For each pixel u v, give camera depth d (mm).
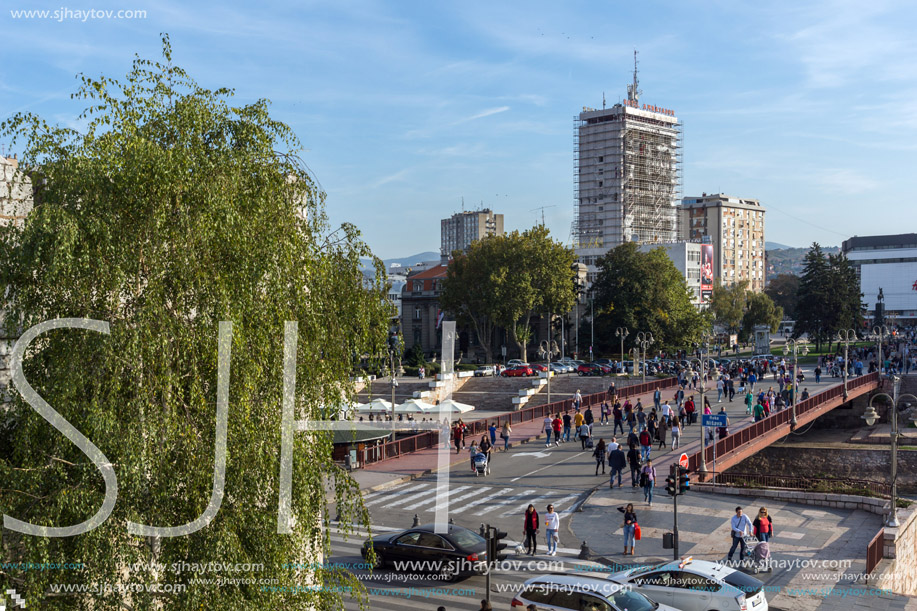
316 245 14094
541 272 105812
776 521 31531
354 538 29516
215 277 11305
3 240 10828
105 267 10641
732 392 66812
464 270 111812
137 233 11109
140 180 10812
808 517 32125
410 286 144750
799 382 75125
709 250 155875
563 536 29812
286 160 13641
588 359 113625
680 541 28781
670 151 196750
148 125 11914
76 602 10602
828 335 122438
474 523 32000
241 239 11680
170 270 11273
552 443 50719
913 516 31266
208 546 10945
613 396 66438
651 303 112375
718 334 151750
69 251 10195
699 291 151625
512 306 104438
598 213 189875
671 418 47281
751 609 19141
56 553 10477
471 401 80750
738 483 38000
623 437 51406
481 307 108188
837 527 30641
